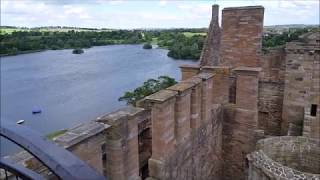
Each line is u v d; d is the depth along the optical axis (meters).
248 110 11.85
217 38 16.83
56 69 105.81
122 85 76.31
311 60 13.60
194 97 9.42
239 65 14.36
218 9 16.92
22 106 60.62
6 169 2.10
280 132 15.25
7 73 98.50
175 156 8.70
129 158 6.84
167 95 8.01
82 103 62.47
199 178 10.65
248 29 13.84
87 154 5.68
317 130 13.76
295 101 14.32
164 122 7.90
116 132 6.28
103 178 1.55
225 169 12.90
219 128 12.15
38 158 1.64
